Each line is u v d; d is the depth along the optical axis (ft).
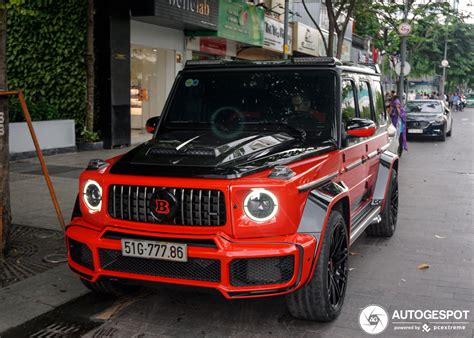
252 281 12.00
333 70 16.16
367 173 19.21
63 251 19.22
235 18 61.77
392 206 22.99
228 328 13.88
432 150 57.88
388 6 74.38
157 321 14.30
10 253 18.86
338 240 14.20
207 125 16.47
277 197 11.88
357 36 118.21
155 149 13.74
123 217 12.87
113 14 45.93
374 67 22.82
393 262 19.45
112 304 15.37
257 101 16.40
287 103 16.12
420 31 111.55
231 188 11.85
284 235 12.14
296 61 16.48
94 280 13.26
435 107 72.08
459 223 25.52
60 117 45.65
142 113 55.62
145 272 12.66
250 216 11.92
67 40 45.01
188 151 13.28
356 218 18.06
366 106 19.58
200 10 53.72
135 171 12.96
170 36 56.65
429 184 36.35
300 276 12.06
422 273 18.30
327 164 14.08
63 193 28.50
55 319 14.32
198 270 12.19
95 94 47.06
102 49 46.42
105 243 12.74
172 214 12.24
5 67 18.19
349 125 15.33
